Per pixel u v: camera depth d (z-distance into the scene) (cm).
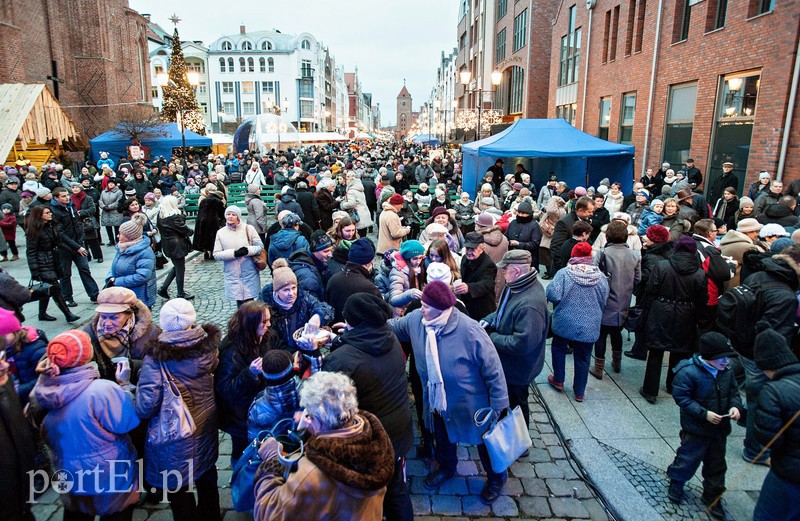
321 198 1072
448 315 365
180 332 306
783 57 1052
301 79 8738
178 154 3284
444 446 402
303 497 220
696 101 1388
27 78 2847
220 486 407
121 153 2867
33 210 717
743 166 1208
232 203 1852
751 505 385
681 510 380
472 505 387
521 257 415
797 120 1024
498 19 4109
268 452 272
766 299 461
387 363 311
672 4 1507
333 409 224
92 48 3366
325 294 527
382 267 555
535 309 408
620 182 1481
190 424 312
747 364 477
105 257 1187
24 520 297
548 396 544
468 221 1018
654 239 599
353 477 214
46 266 732
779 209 802
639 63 1717
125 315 366
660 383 577
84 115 3419
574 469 429
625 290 557
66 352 283
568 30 2466
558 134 1437
